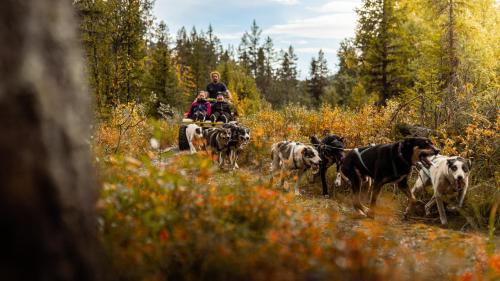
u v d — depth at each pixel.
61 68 2.03
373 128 11.33
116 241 2.85
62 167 1.94
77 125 2.12
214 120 14.16
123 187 3.67
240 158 11.82
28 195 1.78
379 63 27.44
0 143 1.72
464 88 10.41
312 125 14.05
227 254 2.74
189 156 5.16
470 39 20.09
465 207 6.81
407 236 5.19
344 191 8.87
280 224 3.76
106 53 18.70
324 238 4.17
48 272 1.85
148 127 12.78
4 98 1.74
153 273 2.72
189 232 3.10
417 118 11.03
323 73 68.94
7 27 1.78
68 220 1.95
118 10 20.00
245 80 46.69
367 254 3.08
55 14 2.03
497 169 7.89
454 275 3.78
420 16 26.39
